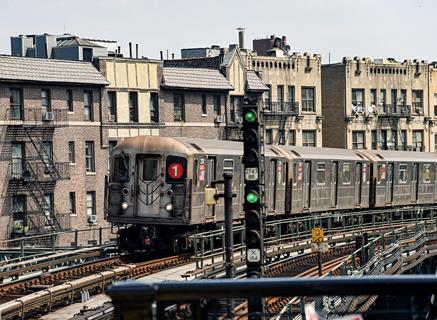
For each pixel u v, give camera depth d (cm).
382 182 7100
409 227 5794
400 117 10694
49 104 7231
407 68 10794
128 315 674
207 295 700
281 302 3169
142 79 7956
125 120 7838
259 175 2444
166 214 4716
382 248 4738
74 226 7381
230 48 8794
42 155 7162
